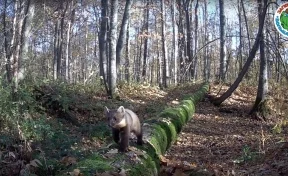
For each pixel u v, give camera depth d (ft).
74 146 28.48
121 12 112.16
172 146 33.68
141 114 44.52
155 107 47.47
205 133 40.47
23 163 24.13
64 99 39.63
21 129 27.78
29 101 33.40
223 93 63.10
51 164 23.90
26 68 39.96
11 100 29.81
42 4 67.10
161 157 24.95
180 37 104.22
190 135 38.78
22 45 40.09
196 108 55.21
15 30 38.65
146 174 19.45
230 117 51.80
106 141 32.24
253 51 53.06
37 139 27.45
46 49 127.75
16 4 39.14
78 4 108.88
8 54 36.24
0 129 27.99
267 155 28.50
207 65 141.28
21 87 35.40
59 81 45.44
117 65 69.15
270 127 45.39
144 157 21.02
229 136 39.37
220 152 32.60
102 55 65.16
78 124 38.60
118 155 19.89
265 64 52.37
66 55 99.45
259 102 51.49
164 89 74.18
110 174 16.99
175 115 34.99
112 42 53.62
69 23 99.45
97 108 43.75
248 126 46.37
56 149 27.14
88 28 138.62
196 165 26.61
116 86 55.77
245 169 26.32
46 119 34.76
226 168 26.63
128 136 20.94
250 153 29.01
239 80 55.88
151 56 160.76
